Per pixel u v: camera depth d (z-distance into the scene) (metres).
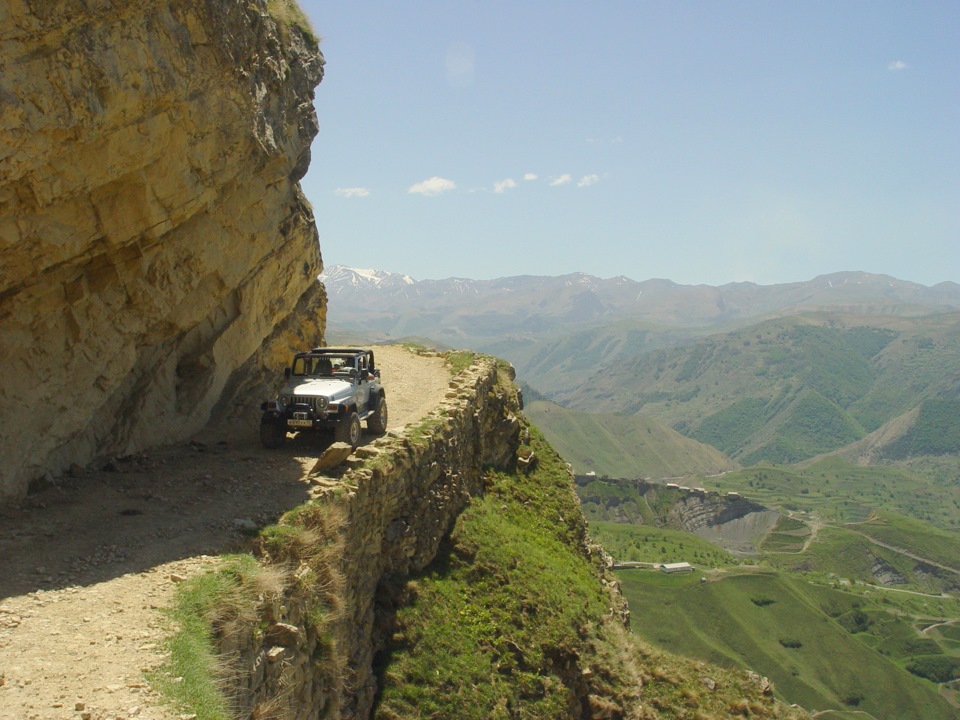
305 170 19.44
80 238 11.63
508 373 34.44
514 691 15.55
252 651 9.27
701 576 136.25
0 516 11.19
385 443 16.30
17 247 10.61
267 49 14.78
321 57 18.80
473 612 16.55
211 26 12.25
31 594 8.86
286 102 16.22
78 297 12.41
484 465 24.28
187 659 8.02
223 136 13.48
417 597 15.46
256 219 16.81
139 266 13.42
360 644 13.45
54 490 12.68
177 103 11.88
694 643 111.81
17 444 11.71
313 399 17.08
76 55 9.72
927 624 145.88
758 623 121.19
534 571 18.91
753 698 19.11
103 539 10.80
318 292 25.39
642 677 18.39
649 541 165.75
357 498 13.66
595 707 16.69
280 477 14.66
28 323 11.66
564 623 17.62
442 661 14.50
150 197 12.46
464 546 17.91
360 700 12.82
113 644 8.00
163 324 15.44
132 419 15.60
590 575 23.20
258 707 8.93
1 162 9.22
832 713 98.56
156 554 10.40
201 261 15.36
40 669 7.32
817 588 149.62
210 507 12.56
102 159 10.95
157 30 11.11
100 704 6.92
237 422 19.92
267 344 22.28
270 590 9.91
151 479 14.03
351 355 19.19
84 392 13.16
